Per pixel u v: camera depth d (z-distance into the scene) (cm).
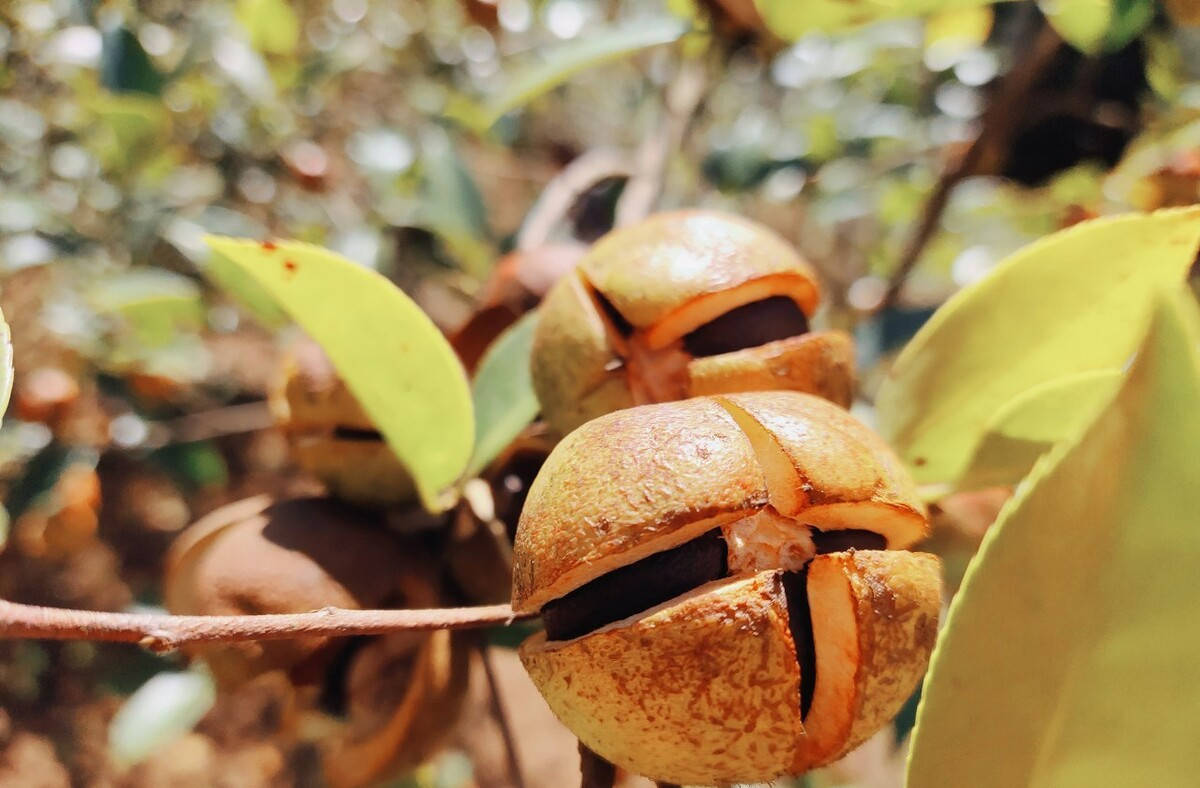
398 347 12
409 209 28
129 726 17
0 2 28
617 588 9
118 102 22
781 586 9
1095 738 7
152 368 28
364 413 14
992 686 7
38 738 36
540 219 20
